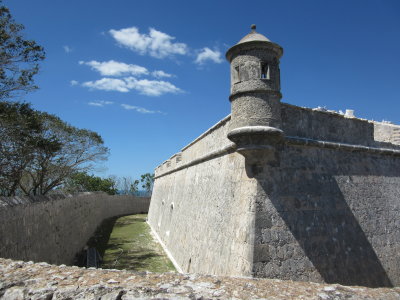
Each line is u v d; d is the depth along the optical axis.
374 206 9.86
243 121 7.61
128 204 42.91
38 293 3.95
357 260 8.70
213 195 11.07
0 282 4.28
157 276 4.71
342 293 4.45
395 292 4.69
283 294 4.23
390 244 9.73
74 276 4.59
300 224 8.02
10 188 15.01
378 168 10.62
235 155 9.50
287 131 8.48
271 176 7.98
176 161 20.09
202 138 13.59
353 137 10.11
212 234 10.31
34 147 15.39
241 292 4.17
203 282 4.49
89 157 21.11
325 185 8.88
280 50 8.10
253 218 7.53
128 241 21.06
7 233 8.28
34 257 10.15
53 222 12.62
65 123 19.48
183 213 15.52
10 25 11.45
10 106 12.52
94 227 24.92
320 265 7.94
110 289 4.03
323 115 9.43
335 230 8.59
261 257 7.24
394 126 13.56
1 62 11.52
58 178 20.08
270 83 7.73
